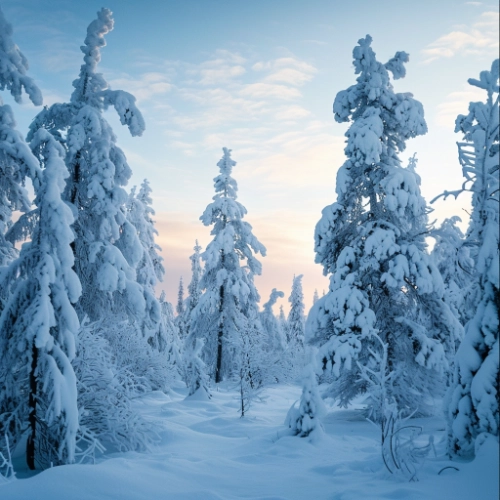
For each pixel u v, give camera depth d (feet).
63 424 32.19
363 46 54.60
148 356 70.74
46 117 50.67
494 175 26.96
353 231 54.29
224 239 87.66
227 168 93.25
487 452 20.15
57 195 34.71
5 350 33.37
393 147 55.11
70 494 19.12
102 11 53.26
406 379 47.26
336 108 55.36
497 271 23.12
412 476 21.02
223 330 86.69
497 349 22.53
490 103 26.48
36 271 33.22
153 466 25.58
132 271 53.06
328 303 48.78
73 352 34.09
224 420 48.55
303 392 38.47
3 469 32.83
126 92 51.75
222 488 23.25
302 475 25.46
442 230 49.21
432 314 50.16
